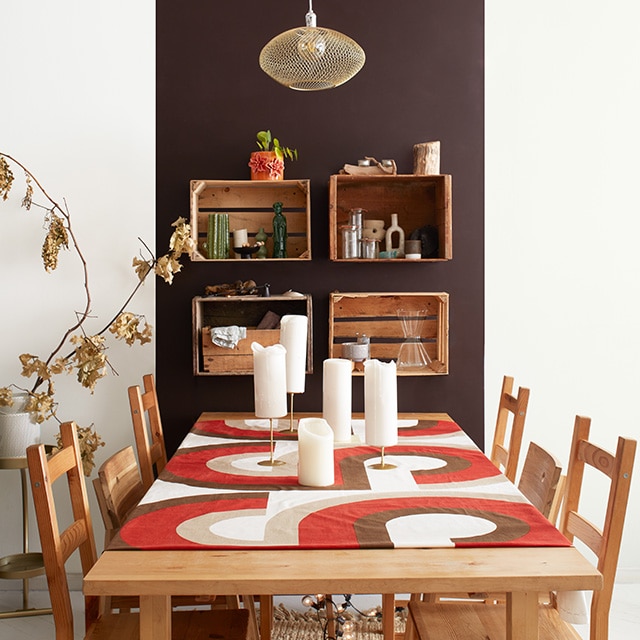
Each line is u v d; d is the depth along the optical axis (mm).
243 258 3143
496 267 3301
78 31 3244
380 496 1890
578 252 3311
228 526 1661
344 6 3277
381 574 1403
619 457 1739
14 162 3186
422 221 3277
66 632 1668
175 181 3270
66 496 3293
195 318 3139
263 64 2557
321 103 3281
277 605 3021
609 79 3293
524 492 2148
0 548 3273
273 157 3098
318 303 3287
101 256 3262
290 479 2051
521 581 1398
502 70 3287
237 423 2885
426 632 1786
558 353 3322
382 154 3281
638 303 3322
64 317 3256
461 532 1620
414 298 3277
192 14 3264
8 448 2863
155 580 1375
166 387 3281
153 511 1772
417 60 3285
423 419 2992
